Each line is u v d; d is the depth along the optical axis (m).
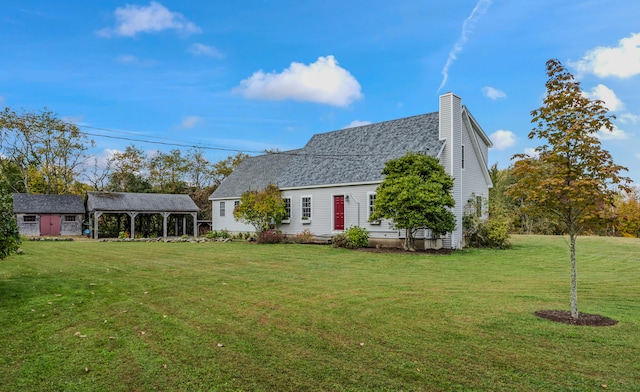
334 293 8.60
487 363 4.61
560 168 6.60
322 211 22.72
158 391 3.93
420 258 15.11
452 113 19.19
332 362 4.65
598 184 6.14
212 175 47.66
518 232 34.19
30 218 33.44
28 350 5.04
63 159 43.34
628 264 13.75
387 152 21.09
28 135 41.09
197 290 8.87
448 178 16.75
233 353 4.93
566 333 5.68
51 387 4.02
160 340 5.42
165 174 46.84
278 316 6.67
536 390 3.93
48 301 7.61
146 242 24.70
